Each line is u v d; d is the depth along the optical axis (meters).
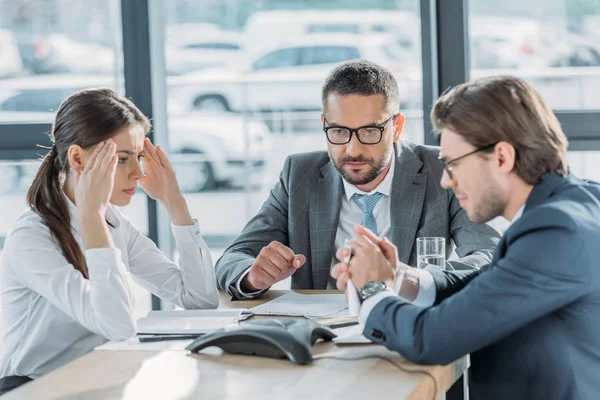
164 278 2.13
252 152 3.56
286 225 2.43
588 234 1.35
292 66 3.48
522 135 1.42
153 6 3.33
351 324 1.68
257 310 1.84
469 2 3.27
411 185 2.34
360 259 1.54
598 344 1.40
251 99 3.52
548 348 1.42
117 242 2.06
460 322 1.34
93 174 1.77
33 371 1.83
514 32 3.26
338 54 3.43
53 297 1.75
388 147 2.23
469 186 1.46
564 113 3.20
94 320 1.68
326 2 3.41
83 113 1.85
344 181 2.38
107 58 3.38
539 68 3.27
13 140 3.35
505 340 1.47
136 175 1.91
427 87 3.23
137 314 3.40
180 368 1.41
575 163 3.21
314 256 2.34
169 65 3.50
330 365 1.40
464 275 1.74
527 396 1.46
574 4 3.22
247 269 2.12
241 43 3.48
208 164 3.58
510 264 1.35
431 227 2.31
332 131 2.22
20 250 1.81
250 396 1.25
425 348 1.36
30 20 3.39
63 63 3.40
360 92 2.18
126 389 1.31
